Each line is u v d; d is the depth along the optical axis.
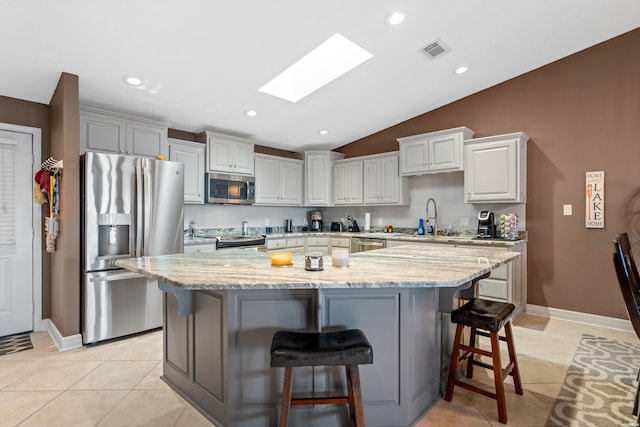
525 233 3.76
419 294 1.86
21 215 3.19
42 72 2.77
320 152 5.51
